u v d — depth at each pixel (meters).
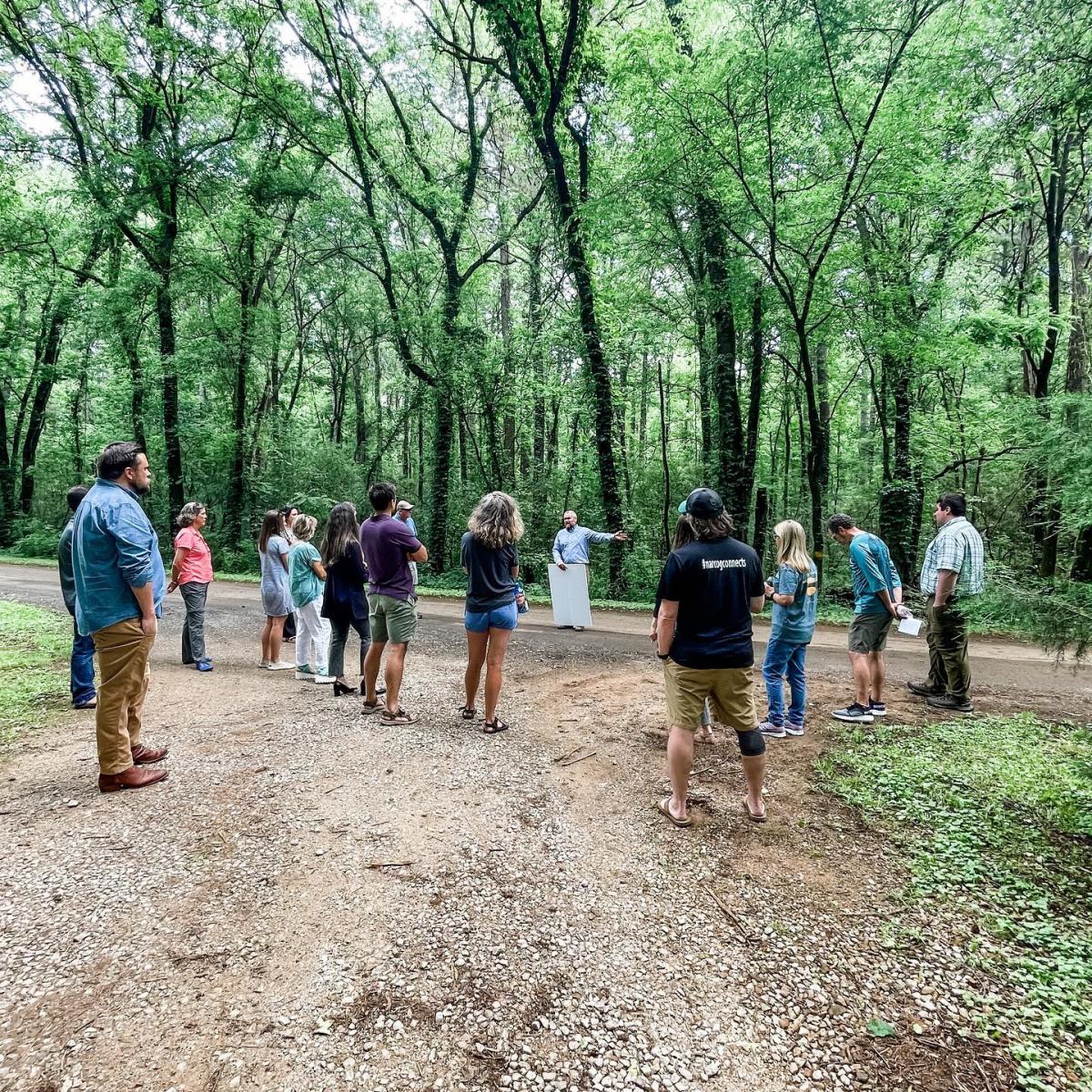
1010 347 12.74
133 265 22.02
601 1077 2.06
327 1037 2.16
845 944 2.74
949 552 5.83
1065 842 3.59
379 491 5.26
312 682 6.73
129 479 4.04
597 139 15.76
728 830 3.68
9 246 20.92
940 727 5.45
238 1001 2.30
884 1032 2.27
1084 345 13.36
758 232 12.38
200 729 5.09
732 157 11.09
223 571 19.86
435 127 20.61
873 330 12.59
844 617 11.51
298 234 19.78
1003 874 3.27
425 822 3.65
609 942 2.71
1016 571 4.12
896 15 9.30
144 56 17.66
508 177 21.42
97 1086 1.94
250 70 17.50
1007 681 7.22
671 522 19.95
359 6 16.20
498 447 18.77
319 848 3.34
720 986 2.47
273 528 7.41
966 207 12.69
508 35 14.28
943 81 9.92
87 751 4.66
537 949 2.65
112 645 3.89
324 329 25.78
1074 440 8.47
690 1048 2.18
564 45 13.39
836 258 12.30
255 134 18.81
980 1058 2.16
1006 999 2.43
